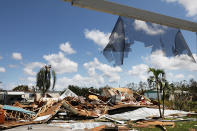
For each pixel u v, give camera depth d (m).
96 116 18.25
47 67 31.58
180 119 15.02
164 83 16.66
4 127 11.50
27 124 13.37
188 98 26.48
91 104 22.44
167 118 16.19
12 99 34.09
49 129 11.17
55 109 16.92
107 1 1.70
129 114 18.64
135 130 10.40
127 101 24.48
